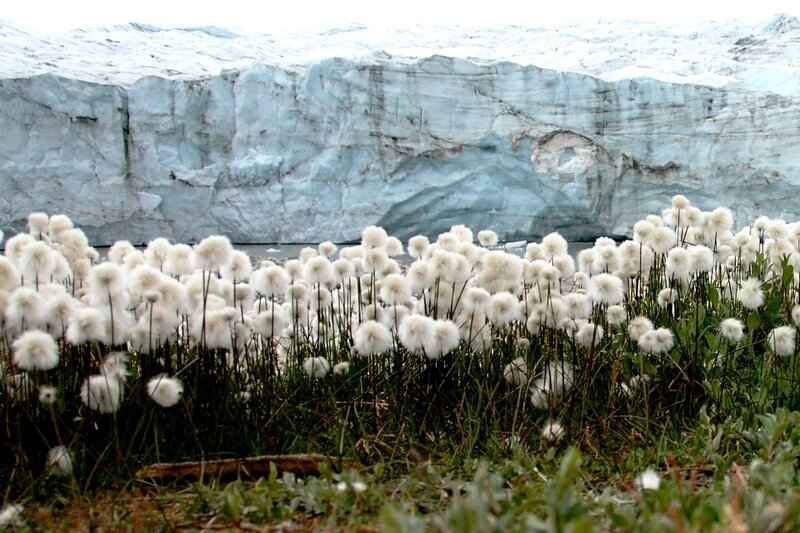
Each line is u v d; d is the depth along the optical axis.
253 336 3.11
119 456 2.21
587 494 2.05
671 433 2.63
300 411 2.78
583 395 2.66
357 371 3.09
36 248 2.39
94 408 2.20
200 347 2.54
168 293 2.49
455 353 2.85
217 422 2.53
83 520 1.95
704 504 1.52
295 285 3.11
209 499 2.01
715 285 3.65
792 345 2.82
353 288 3.73
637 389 2.89
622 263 3.54
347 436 2.58
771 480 1.63
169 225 16.92
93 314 2.18
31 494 2.08
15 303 2.13
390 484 2.17
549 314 2.96
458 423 2.58
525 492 1.89
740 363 3.35
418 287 2.92
